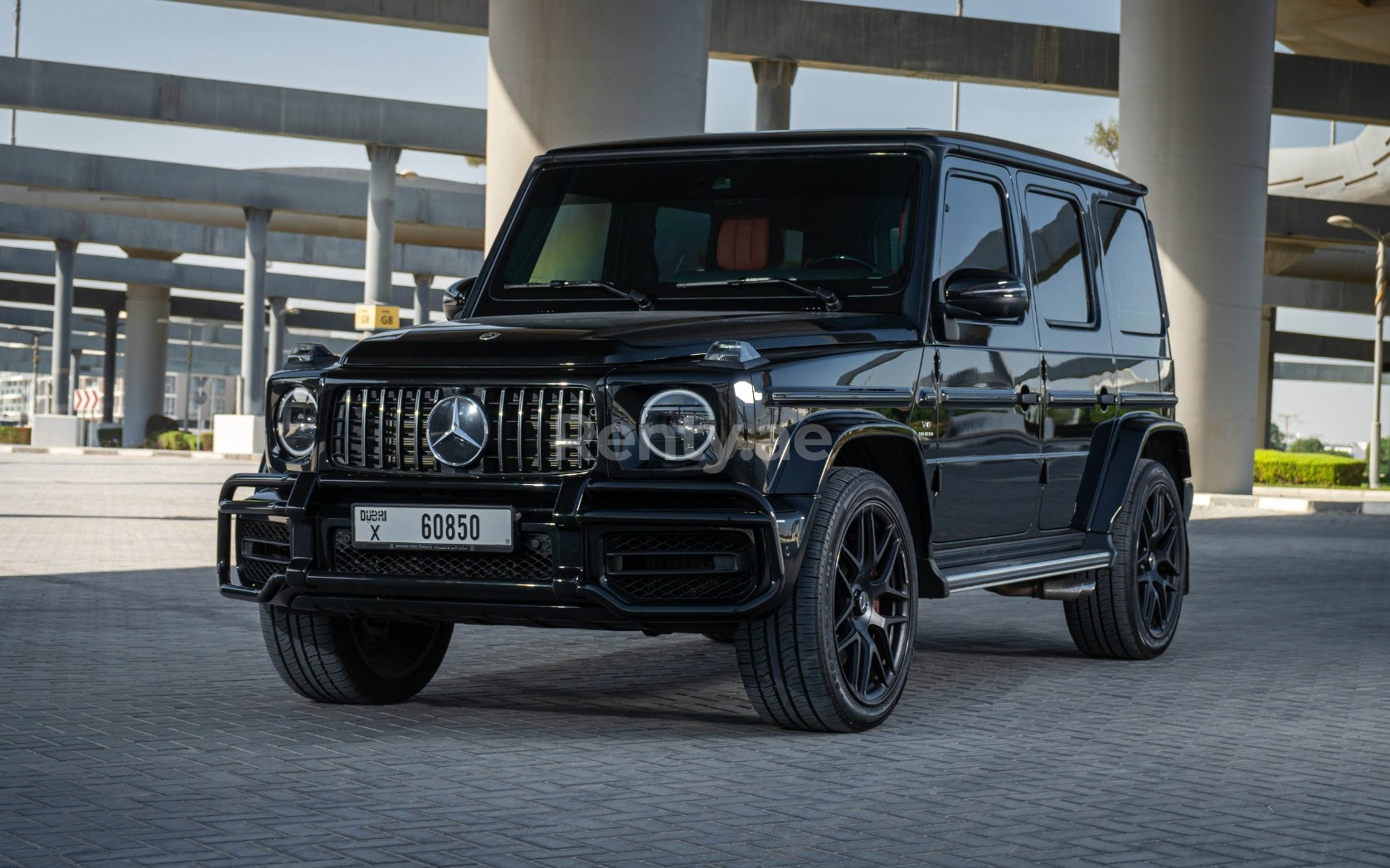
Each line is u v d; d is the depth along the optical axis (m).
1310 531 18.00
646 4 13.87
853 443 5.35
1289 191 53.84
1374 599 10.34
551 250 6.14
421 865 3.57
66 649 7.18
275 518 5.24
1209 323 23.55
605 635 7.93
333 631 5.55
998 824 4.04
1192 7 23.28
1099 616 7.12
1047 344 6.46
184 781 4.42
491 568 4.89
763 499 4.72
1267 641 8.05
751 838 3.85
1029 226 6.47
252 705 5.74
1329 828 4.06
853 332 5.36
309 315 84.81
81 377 142.50
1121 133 24.05
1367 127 49.38
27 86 35.41
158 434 57.16
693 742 5.06
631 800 4.24
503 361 4.91
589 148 6.39
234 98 36.72
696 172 6.10
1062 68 33.12
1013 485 6.19
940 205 5.78
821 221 5.81
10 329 107.38
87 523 16.09
